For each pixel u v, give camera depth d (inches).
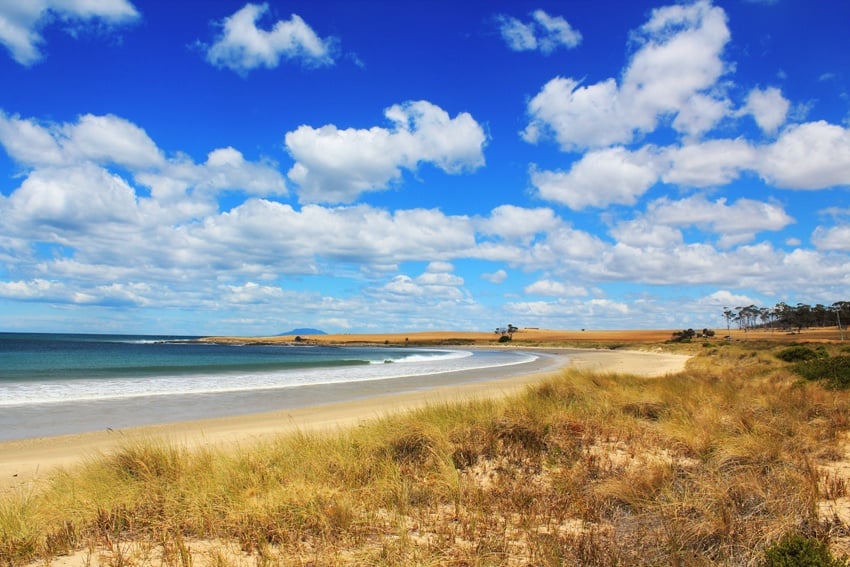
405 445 300.8
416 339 6742.1
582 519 196.1
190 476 246.1
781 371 734.5
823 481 226.1
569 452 285.4
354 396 794.8
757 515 185.8
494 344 5319.9
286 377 1182.3
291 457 281.3
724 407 400.2
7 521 194.9
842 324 4881.9
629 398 439.5
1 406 665.0
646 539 171.0
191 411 636.7
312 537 186.2
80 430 507.2
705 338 4379.9
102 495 228.1
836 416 356.8
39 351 2600.9
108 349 3137.3
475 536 182.4
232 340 7037.4
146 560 168.2
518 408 365.4
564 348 4173.2
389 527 195.0
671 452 285.3
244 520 198.1
